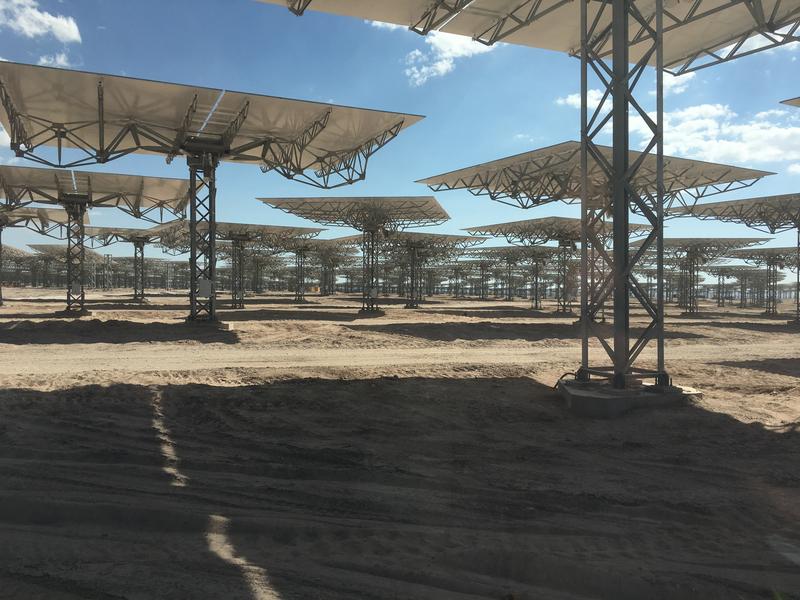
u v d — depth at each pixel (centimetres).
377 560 367
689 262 4244
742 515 457
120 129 1738
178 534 408
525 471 564
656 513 461
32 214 3212
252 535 407
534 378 1138
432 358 1470
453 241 4534
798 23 989
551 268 7256
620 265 876
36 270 8056
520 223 3684
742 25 1132
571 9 1088
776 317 3997
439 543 396
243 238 3709
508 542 398
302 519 432
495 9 1088
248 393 886
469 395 931
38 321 2003
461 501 479
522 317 3331
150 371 1107
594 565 360
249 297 5878
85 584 324
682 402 852
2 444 599
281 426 713
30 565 348
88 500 455
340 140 1808
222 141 1820
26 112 1544
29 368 1152
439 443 658
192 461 571
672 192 2395
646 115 852
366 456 601
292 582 335
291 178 1842
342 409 812
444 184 2373
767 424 749
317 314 2955
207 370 1134
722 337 2250
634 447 650
